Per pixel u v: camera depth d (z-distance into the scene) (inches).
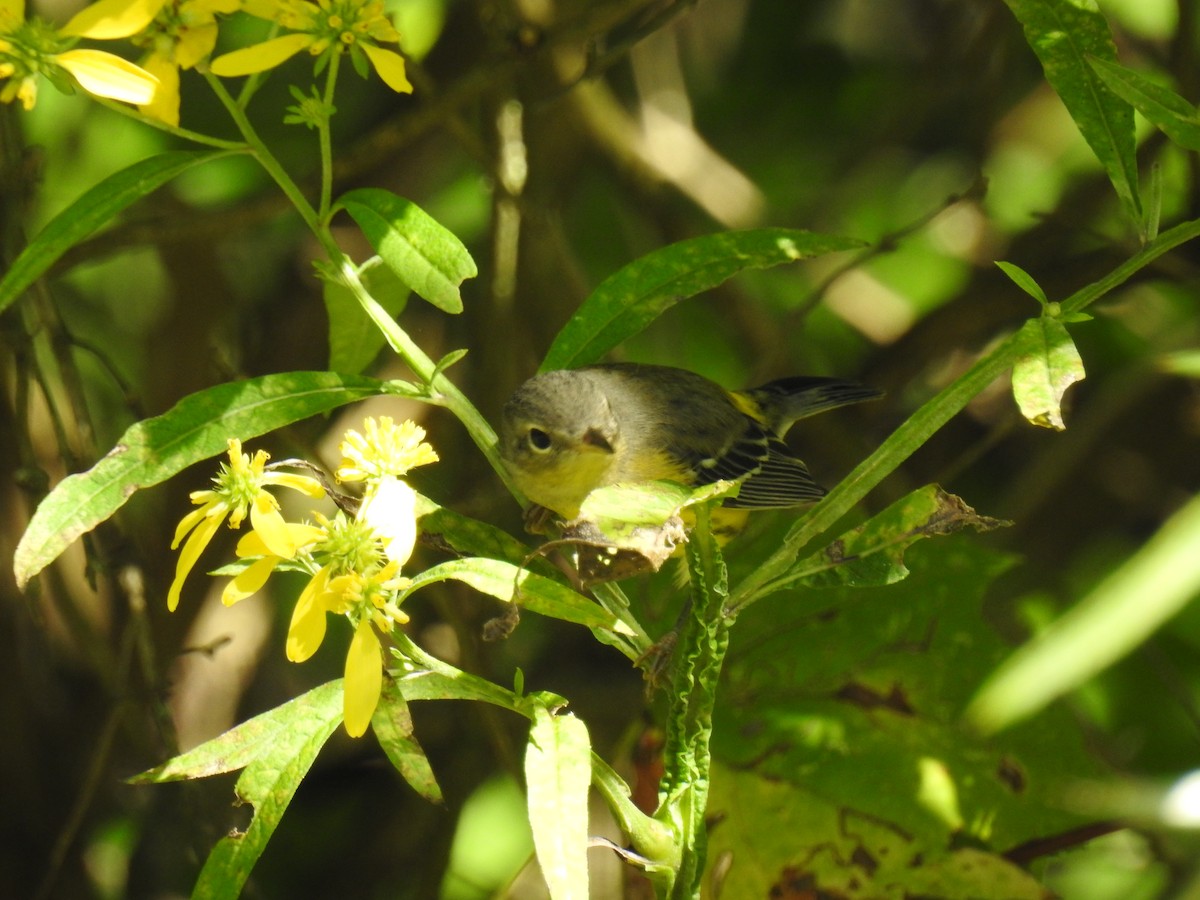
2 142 344.8
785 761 301.0
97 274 542.9
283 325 485.7
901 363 478.6
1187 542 159.5
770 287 562.3
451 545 231.5
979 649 315.3
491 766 440.8
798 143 608.1
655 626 340.2
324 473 226.1
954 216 568.1
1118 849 365.4
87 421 347.3
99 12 216.2
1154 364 291.7
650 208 522.6
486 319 440.1
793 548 214.8
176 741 338.6
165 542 450.6
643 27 394.0
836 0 621.3
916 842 291.3
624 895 306.5
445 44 493.4
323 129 233.8
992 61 533.6
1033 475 418.3
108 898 438.9
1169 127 214.7
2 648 416.5
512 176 428.8
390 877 452.4
